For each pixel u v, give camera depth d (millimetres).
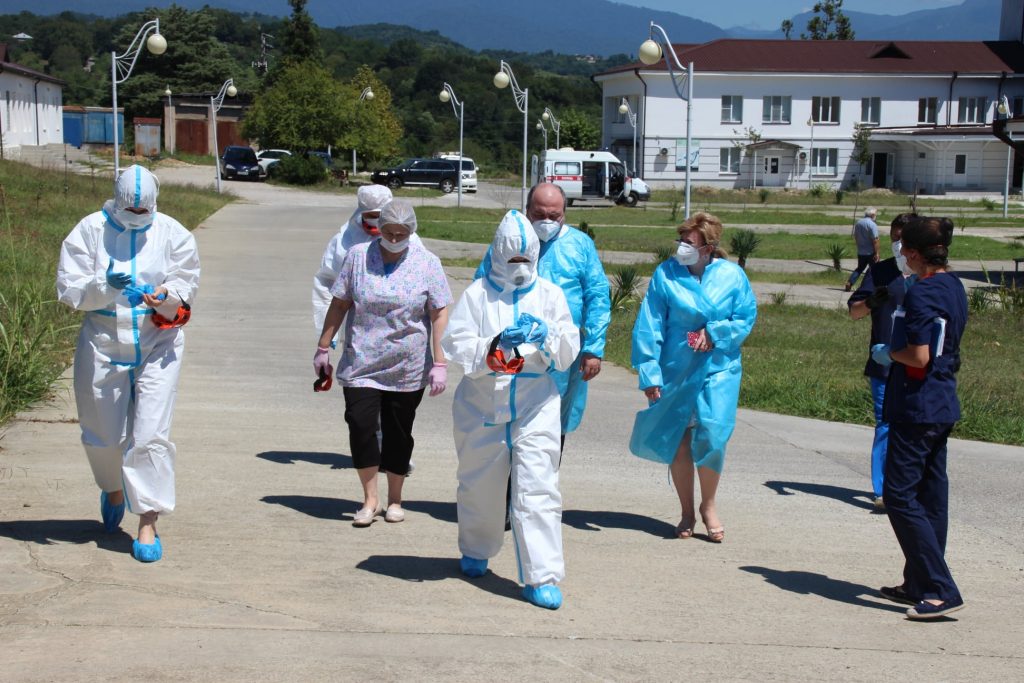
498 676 4176
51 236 18812
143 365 5207
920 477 5055
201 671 4059
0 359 8453
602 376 11984
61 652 4172
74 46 146625
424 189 56281
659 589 5328
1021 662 4590
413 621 4723
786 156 63750
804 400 10953
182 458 7371
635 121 57906
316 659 4234
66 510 6008
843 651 4637
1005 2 69375
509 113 104562
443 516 6387
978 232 39875
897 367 5078
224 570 5230
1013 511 7145
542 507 4953
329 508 6414
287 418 8836
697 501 6984
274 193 45750
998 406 10914
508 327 4844
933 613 5031
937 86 64062
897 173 64125
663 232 36594
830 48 65125
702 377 5965
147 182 5125
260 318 14633
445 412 9508
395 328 5969
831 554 6051
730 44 64562
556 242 6293
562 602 5059
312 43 85875
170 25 89938
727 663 4434
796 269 27641
